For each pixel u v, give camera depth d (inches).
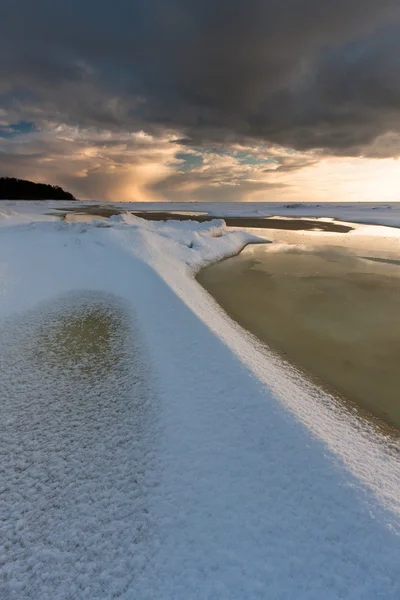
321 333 457.1
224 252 965.8
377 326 482.3
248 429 254.4
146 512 200.1
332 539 180.2
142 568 171.9
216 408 277.4
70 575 169.9
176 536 186.5
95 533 189.0
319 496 202.2
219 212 2994.6
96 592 162.7
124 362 354.0
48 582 167.3
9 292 500.1
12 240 694.5
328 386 335.3
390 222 1895.9
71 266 610.5
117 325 437.7
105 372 337.1
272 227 1754.4
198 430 257.4
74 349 379.6
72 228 816.3
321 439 241.8
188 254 836.6
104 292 536.4
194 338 383.6
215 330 406.0
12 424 266.4
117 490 213.8
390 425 282.7
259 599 156.7
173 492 211.5
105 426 265.3
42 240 706.8
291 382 330.6
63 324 439.2
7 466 229.9
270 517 193.8
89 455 239.5
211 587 162.2
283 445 237.9
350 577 163.3
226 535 185.9
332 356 396.2
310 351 407.5
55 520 196.2
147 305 483.2
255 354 378.6
